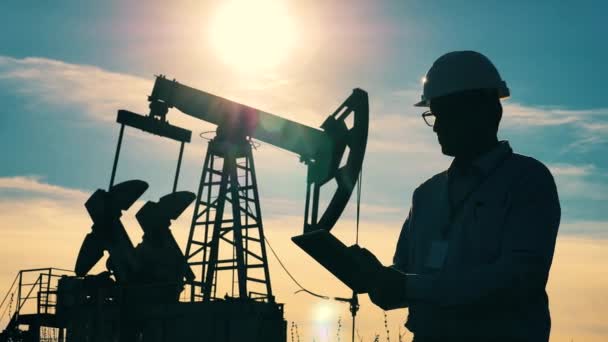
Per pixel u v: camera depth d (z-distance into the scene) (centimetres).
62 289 4581
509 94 457
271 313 4609
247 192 5422
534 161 439
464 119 446
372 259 420
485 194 441
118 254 4684
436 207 472
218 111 4956
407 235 511
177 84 4988
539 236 420
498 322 421
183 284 4869
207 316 4488
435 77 453
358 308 1727
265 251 5462
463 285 409
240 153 5175
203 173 5447
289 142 4438
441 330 439
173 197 4834
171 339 4472
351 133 3609
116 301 4528
